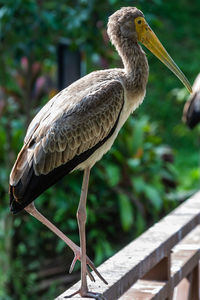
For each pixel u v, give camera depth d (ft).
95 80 16.87
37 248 36.06
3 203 35.94
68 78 39.55
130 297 16.34
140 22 18.08
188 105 38.14
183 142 76.43
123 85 17.02
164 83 78.02
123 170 38.78
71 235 37.35
